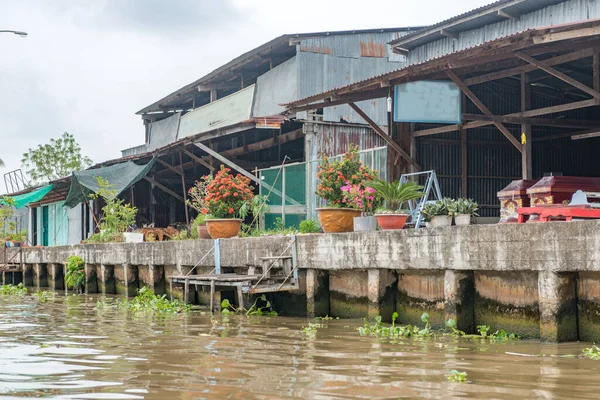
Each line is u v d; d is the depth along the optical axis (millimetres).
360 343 7832
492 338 8047
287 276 11406
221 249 13594
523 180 12172
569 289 7344
